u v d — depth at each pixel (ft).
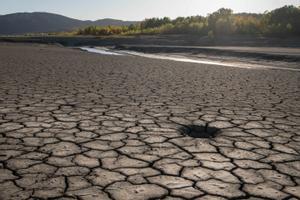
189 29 187.42
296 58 72.28
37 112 22.21
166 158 14.58
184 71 50.21
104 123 19.86
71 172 12.98
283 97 30.14
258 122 21.12
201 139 17.40
